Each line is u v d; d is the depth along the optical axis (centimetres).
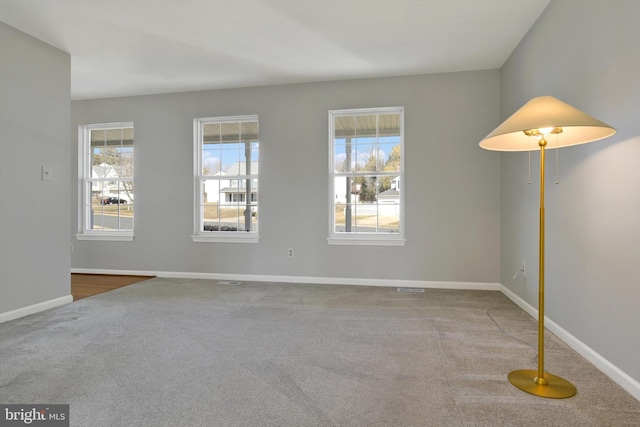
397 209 429
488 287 400
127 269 487
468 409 163
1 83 289
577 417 157
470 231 404
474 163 402
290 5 272
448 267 409
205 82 435
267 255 450
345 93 429
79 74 407
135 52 351
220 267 463
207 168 477
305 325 280
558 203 253
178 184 472
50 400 170
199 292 390
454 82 404
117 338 252
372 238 428
